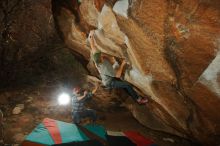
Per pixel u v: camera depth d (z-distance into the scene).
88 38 7.41
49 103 7.53
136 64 5.79
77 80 9.02
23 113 6.89
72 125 6.57
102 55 7.03
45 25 10.05
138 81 6.18
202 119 5.20
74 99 6.63
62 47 10.23
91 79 8.94
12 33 8.76
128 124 6.99
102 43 6.69
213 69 4.40
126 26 5.34
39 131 6.15
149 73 5.55
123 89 8.02
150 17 4.76
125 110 7.63
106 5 5.63
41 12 9.71
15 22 8.78
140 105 7.24
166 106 5.81
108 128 6.69
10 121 6.48
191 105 5.27
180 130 6.23
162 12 4.56
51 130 6.24
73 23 7.95
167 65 5.10
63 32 8.94
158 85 5.61
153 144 6.18
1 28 8.16
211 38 4.19
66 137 6.07
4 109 6.95
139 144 6.11
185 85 4.99
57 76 9.11
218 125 5.01
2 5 8.00
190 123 5.55
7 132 6.05
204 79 4.61
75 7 7.61
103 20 5.99
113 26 5.81
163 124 6.72
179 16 4.40
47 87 8.41
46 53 9.90
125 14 5.12
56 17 8.70
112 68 6.88
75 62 9.80
